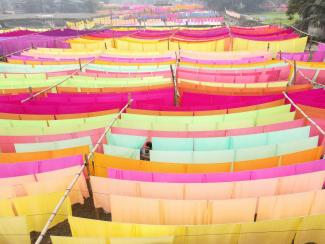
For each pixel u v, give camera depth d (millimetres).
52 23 43219
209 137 3938
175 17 36438
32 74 7488
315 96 5262
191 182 3053
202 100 5578
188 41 12508
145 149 4156
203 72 7293
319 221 2611
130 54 9953
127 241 2256
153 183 2912
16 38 14172
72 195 3377
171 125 4289
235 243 2609
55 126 4383
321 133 3867
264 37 13234
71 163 3406
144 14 44031
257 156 3633
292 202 2812
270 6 60000
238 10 59000
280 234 2627
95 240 2225
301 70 6977
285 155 3379
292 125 4164
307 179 3029
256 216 2900
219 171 3322
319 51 9719
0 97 5480
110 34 16359
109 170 3066
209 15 39281
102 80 6637
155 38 14438
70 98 5340
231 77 6828
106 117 4516
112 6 66688
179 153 3529
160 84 6098
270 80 6973
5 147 4078
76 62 8664
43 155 3607
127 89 6020
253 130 4086
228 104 4891
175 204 2723
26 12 63188
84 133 4078
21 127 4270
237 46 12398
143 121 4328
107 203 3109
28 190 3096
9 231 2512
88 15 52125
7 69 8328
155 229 2447
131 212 2791
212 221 2826
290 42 11852
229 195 2980
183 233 2471
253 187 2963
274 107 4598
